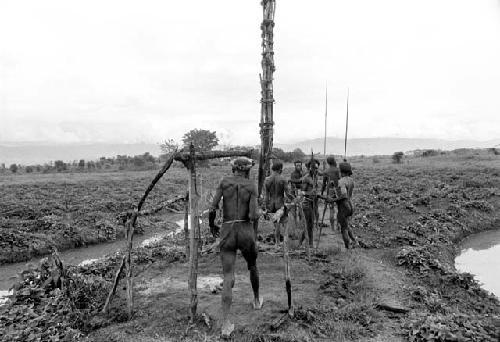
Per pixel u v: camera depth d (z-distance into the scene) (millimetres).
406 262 11094
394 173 37562
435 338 6254
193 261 6781
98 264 10805
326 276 9219
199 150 7133
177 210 25734
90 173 54281
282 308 7242
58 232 17016
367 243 13289
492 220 19812
